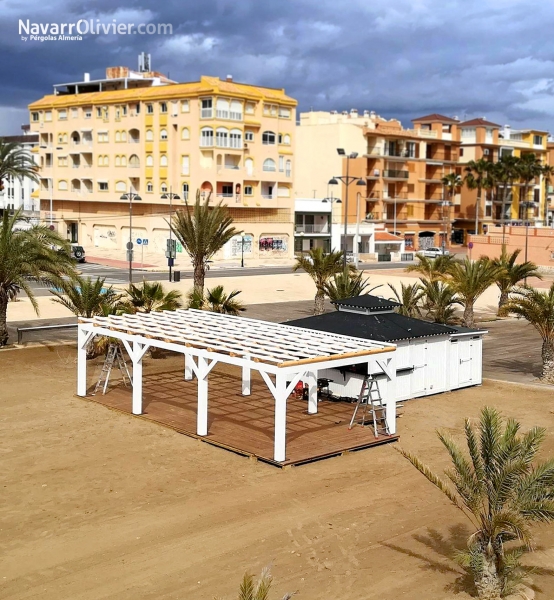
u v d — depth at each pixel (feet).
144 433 72.38
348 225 315.37
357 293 124.88
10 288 111.04
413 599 42.78
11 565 45.91
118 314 102.27
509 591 42.86
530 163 383.04
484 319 152.46
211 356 69.62
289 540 49.88
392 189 356.59
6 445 68.49
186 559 46.93
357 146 337.93
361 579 44.88
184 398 84.89
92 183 305.12
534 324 97.50
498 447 43.50
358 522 52.95
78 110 305.32
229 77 278.46
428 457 67.15
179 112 273.95
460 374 93.91
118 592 42.83
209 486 59.16
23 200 404.36
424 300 155.33
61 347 112.16
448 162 378.73
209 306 112.37
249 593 32.89
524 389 94.12
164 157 279.28
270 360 65.21
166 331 78.79
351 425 74.13
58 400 83.97
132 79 321.11
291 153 291.58
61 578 44.37
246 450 66.54
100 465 63.52
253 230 282.36
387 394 73.05
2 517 52.95
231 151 269.85
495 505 42.93
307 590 43.45
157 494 57.36
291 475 61.87
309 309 160.25
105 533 50.52
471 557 43.14
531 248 270.26
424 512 54.90
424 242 370.94
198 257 129.29
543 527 53.16
